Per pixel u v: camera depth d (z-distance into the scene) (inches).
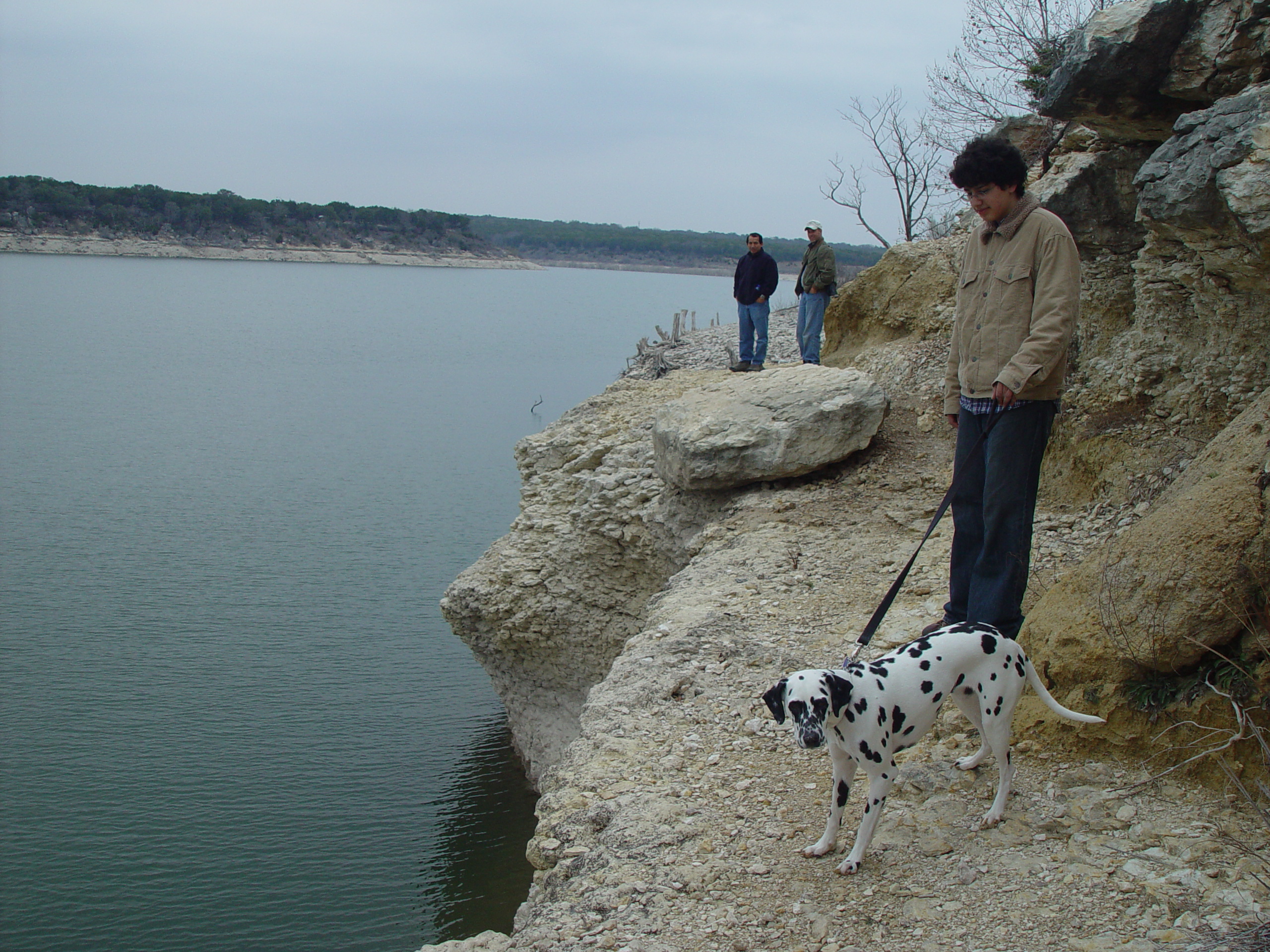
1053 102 320.2
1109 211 369.4
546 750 687.7
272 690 998.4
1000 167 198.8
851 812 193.6
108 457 2098.9
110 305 5565.9
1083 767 192.4
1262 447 196.5
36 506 1699.1
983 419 213.5
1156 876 159.0
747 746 228.1
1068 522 333.4
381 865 695.7
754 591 332.8
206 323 4982.8
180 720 921.5
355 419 2650.1
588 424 660.1
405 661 1085.1
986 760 200.8
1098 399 359.3
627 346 4544.8
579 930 169.6
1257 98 238.7
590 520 575.5
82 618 1188.5
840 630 289.7
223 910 644.7
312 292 7421.3
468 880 672.4
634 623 586.9
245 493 1846.7
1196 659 185.2
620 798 210.7
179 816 759.7
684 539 491.5
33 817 758.5
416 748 872.9
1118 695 192.7
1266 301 296.0
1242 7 269.9
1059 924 152.2
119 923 630.5
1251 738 173.3
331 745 874.8
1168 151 258.4
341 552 1497.3
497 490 1940.2
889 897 166.1
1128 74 295.9
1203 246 261.6
